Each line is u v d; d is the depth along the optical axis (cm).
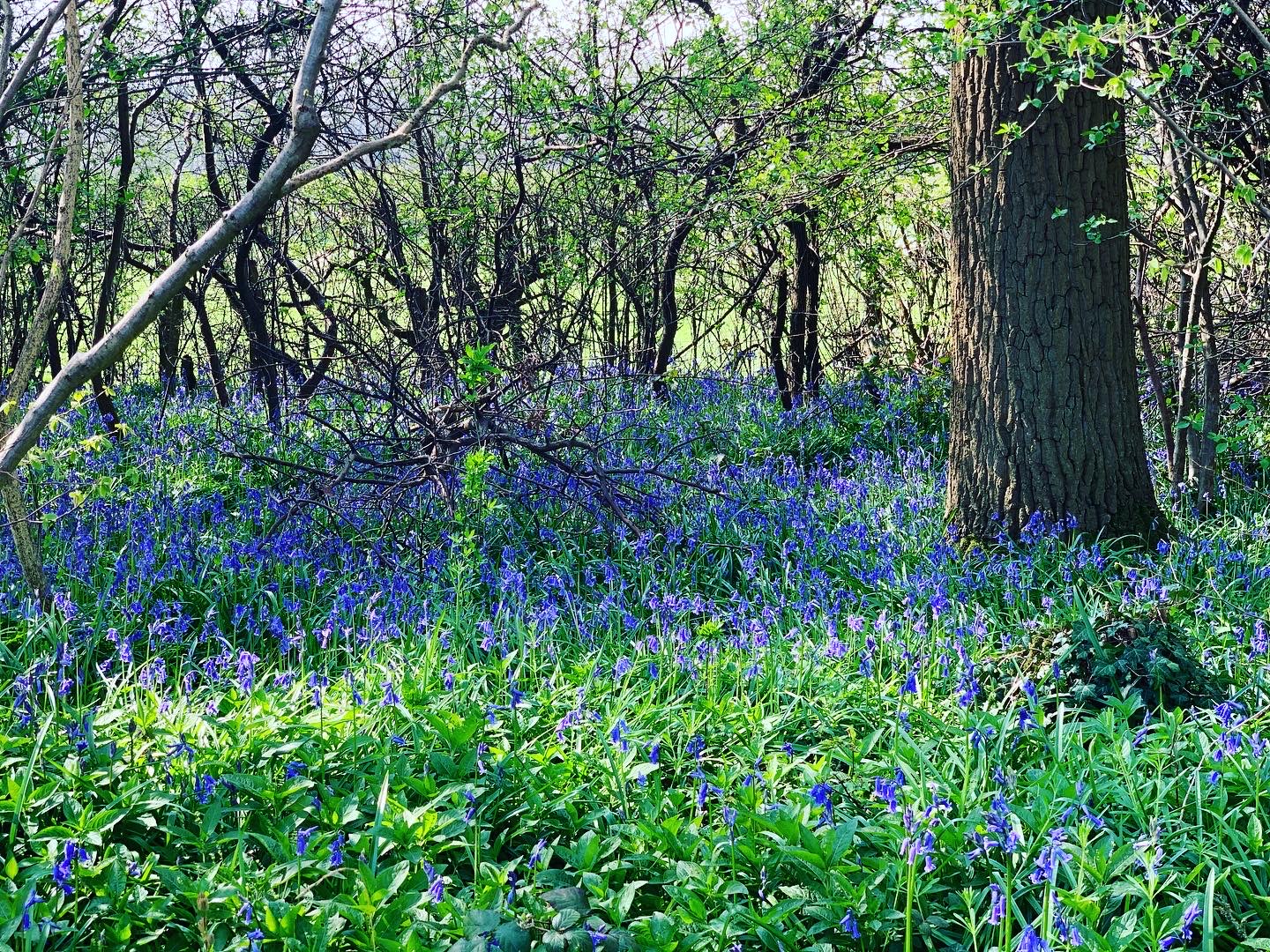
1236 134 730
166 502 780
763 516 763
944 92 934
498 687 516
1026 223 680
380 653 537
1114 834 376
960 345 723
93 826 359
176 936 333
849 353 1366
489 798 401
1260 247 695
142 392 1221
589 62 1072
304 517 736
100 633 570
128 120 930
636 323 1238
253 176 993
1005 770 407
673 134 1071
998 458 704
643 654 540
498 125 1056
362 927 325
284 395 1008
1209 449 750
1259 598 598
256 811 385
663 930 319
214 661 494
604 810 391
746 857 361
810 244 1191
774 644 546
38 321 538
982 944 337
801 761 429
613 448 942
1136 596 575
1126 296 697
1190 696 475
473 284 1055
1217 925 341
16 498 560
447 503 693
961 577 625
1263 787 394
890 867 353
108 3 600
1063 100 630
